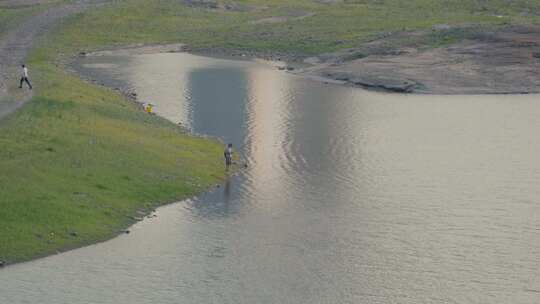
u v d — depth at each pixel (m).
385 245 73.94
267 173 95.19
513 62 164.62
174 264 69.19
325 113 128.38
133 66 171.50
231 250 72.31
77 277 66.38
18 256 69.12
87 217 76.81
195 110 128.12
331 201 85.44
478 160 101.31
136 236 74.94
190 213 81.25
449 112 130.88
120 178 86.69
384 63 168.00
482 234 76.56
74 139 95.31
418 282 66.81
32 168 83.81
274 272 68.12
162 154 96.88
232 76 160.62
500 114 129.62
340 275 67.81
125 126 107.44
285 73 166.00
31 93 119.25
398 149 106.50
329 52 186.88
